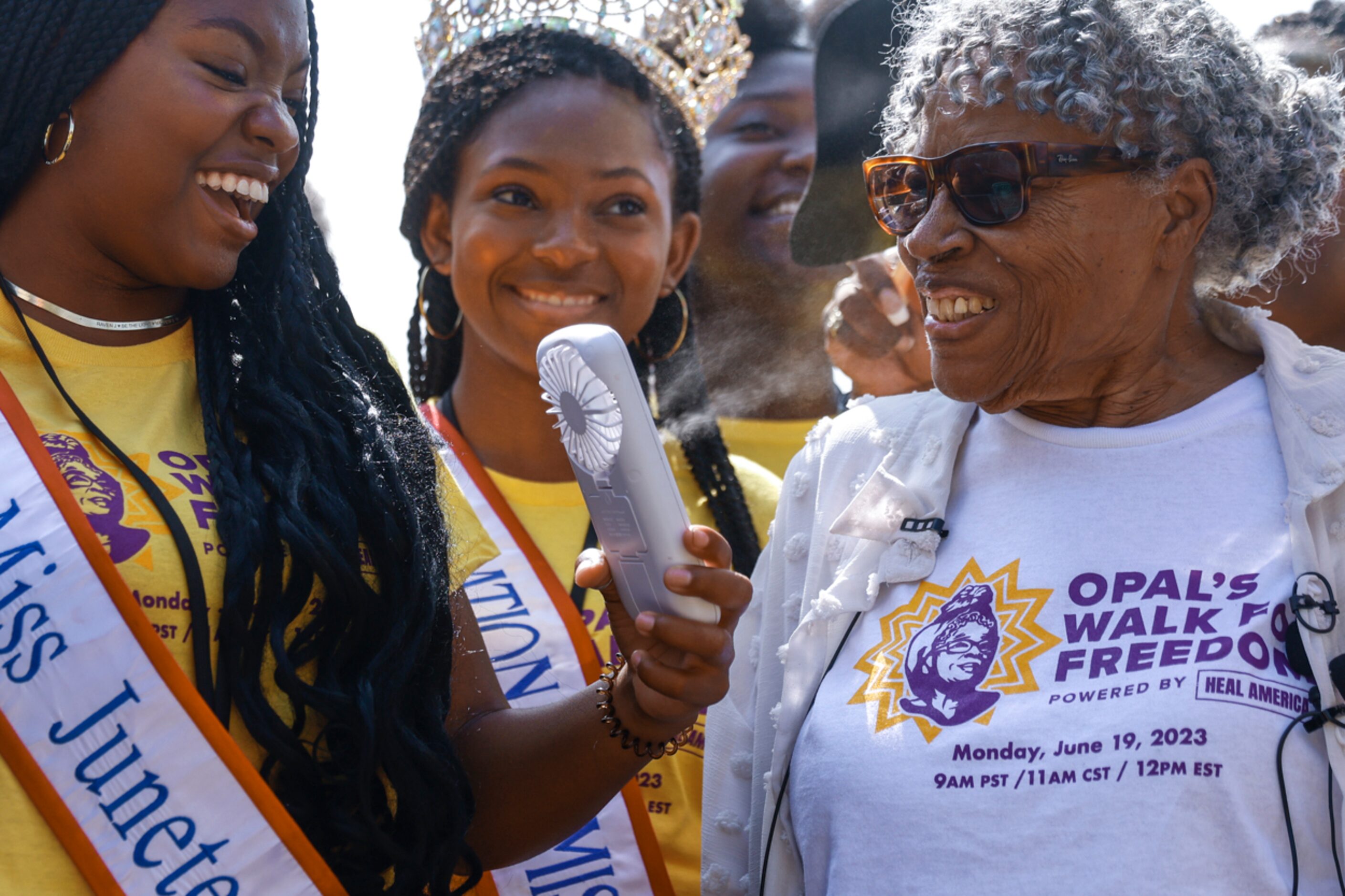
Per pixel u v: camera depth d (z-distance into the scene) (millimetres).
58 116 1551
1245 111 1672
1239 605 1570
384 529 1734
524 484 2488
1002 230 1639
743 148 3127
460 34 2551
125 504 1568
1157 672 1557
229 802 1565
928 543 1780
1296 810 1494
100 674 1520
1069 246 1625
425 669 1759
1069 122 1606
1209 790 1497
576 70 2490
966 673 1662
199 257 1605
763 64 3180
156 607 1558
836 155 2889
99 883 1518
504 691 2225
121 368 1665
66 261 1622
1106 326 1669
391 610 1718
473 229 2461
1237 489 1649
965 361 1707
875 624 1796
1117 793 1521
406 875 1669
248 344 1780
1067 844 1530
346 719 1635
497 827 1778
